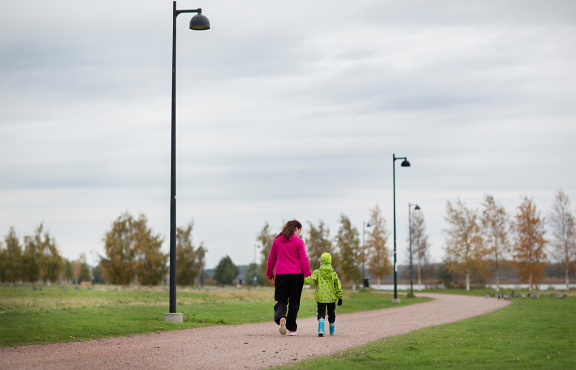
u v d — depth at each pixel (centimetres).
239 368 679
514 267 5519
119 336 1042
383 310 2242
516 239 5406
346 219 6256
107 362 725
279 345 903
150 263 6519
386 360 737
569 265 5303
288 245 1065
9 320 1209
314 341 969
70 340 959
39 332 1006
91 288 5150
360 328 1294
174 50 1462
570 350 848
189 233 7538
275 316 1037
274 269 1095
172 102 1447
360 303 2758
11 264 6969
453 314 1922
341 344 923
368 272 6788
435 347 876
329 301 1072
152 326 1184
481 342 950
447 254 6169
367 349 846
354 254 6194
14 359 748
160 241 6744
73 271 12112
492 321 1498
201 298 2750
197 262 7531
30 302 2114
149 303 2219
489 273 5991
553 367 686
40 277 6962
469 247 6041
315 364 698
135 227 6638
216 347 876
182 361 734
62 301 2256
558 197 5409
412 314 1931
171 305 1353
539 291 5281
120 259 6488
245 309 1850
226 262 11488
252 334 1095
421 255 7450
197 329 1203
